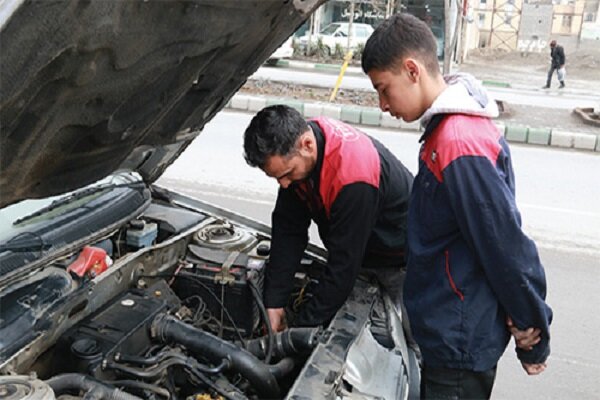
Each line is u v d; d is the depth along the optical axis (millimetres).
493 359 1752
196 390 1722
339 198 1901
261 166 1869
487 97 1679
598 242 5023
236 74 1721
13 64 921
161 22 1110
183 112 1671
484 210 1557
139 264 2076
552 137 8797
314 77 14039
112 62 1111
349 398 1597
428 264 1736
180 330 1775
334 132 1976
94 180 1579
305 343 1812
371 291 2164
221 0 1174
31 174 1277
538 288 1666
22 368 1536
